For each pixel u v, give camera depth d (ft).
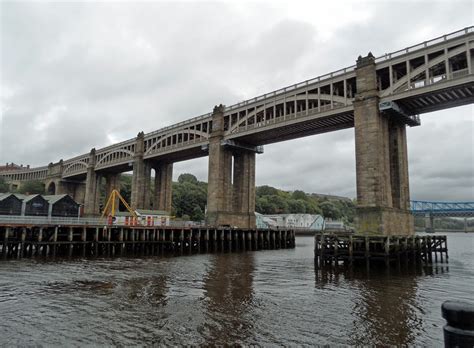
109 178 343.26
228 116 224.74
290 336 46.19
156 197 287.48
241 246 206.49
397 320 53.98
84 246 143.23
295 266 119.96
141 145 281.95
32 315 53.36
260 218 378.32
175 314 54.85
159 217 210.18
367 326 50.88
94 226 147.02
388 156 144.36
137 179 277.23
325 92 175.63
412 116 156.56
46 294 67.41
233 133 213.87
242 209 226.79
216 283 82.64
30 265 106.83
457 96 137.80
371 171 137.28
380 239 113.39
